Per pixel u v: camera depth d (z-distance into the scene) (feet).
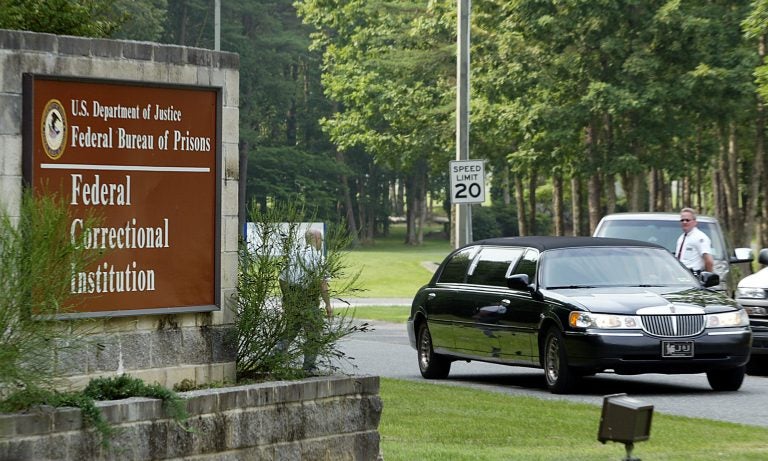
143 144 56.75
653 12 242.78
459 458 61.46
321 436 57.11
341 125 338.34
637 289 101.65
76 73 54.65
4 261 47.16
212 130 58.80
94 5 78.89
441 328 111.55
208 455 52.37
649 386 105.81
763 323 117.91
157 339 56.90
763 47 245.65
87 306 54.65
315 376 60.18
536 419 78.95
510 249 108.27
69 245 49.49
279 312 61.21
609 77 249.34
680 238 131.03
